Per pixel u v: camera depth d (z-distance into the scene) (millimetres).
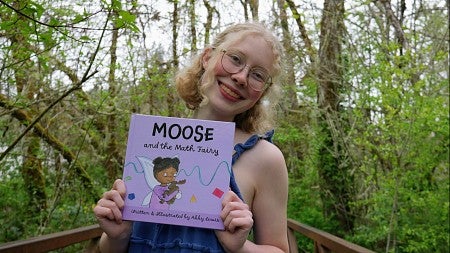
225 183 1241
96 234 3646
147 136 1289
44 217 5836
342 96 7566
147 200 1235
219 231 1210
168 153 1271
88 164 7492
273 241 1325
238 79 1329
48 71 4195
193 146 1272
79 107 5422
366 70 6668
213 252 1216
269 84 1409
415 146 6230
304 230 4668
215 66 1374
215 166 1257
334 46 7801
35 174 5945
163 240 1256
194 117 1519
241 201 1215
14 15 2555
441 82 6305
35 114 5055
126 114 6250
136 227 1309
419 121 5863
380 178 6727
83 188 6418
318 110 7676
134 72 6051
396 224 6422
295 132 8180
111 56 5344
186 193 1238
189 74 1502
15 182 5504
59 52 4145
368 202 7059
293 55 7469
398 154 6336
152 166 1262
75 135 6684
